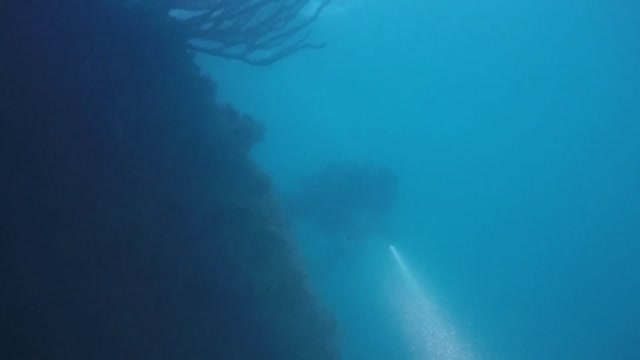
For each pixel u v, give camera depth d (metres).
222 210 5.42
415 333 18.62
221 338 5.04
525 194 35.41
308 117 23.38
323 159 23.62
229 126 6.55
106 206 4.68
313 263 16.61
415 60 28.34
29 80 4.62
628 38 30.23
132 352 4.56
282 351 5.46
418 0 24.36
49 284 4.32
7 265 4.20
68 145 4.65
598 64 32.69
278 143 22.92
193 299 4.94
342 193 16.89
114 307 4.54
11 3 4.64
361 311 17.95
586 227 35.06
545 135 36.41
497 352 26.25
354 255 18.30
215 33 5.93
